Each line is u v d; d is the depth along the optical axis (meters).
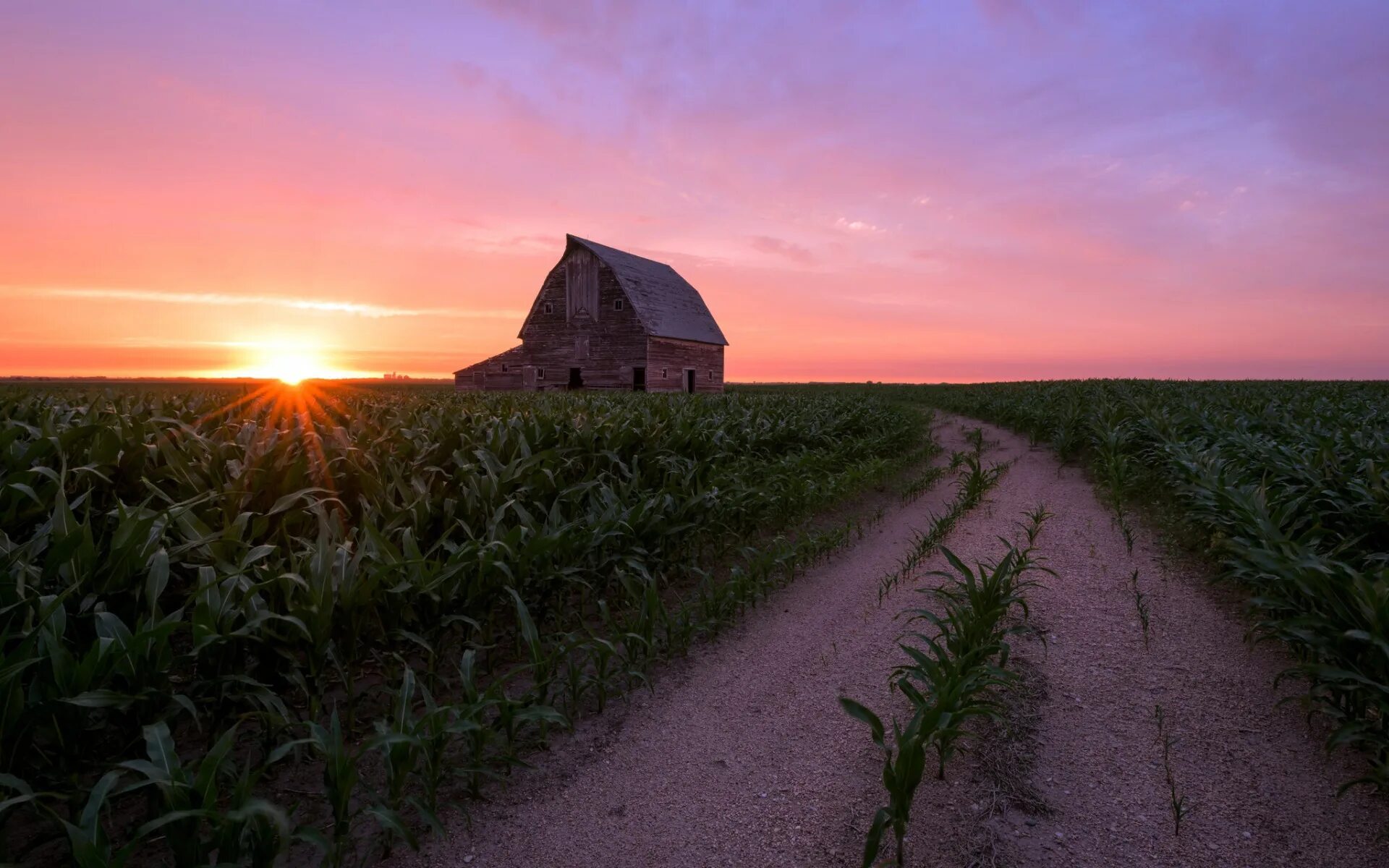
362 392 25.19
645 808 3.50
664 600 6.47
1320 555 4.93
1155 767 3.67
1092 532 7.99
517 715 3.55
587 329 32.62
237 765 3.56
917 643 5.27
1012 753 3.78
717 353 38.69
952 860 3.07
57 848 3.01
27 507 4.73
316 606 3.57
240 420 9.12
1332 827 3.20
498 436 7.86
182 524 4.27
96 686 2.87
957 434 20.14
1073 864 3.02
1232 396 17.94
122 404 9.42
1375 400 16.83
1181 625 5.31
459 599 4.57
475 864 3.10
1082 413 16.16
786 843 3.23
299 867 2.99
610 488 6.47
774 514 8.72
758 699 4.57
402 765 3.11
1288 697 3.96
